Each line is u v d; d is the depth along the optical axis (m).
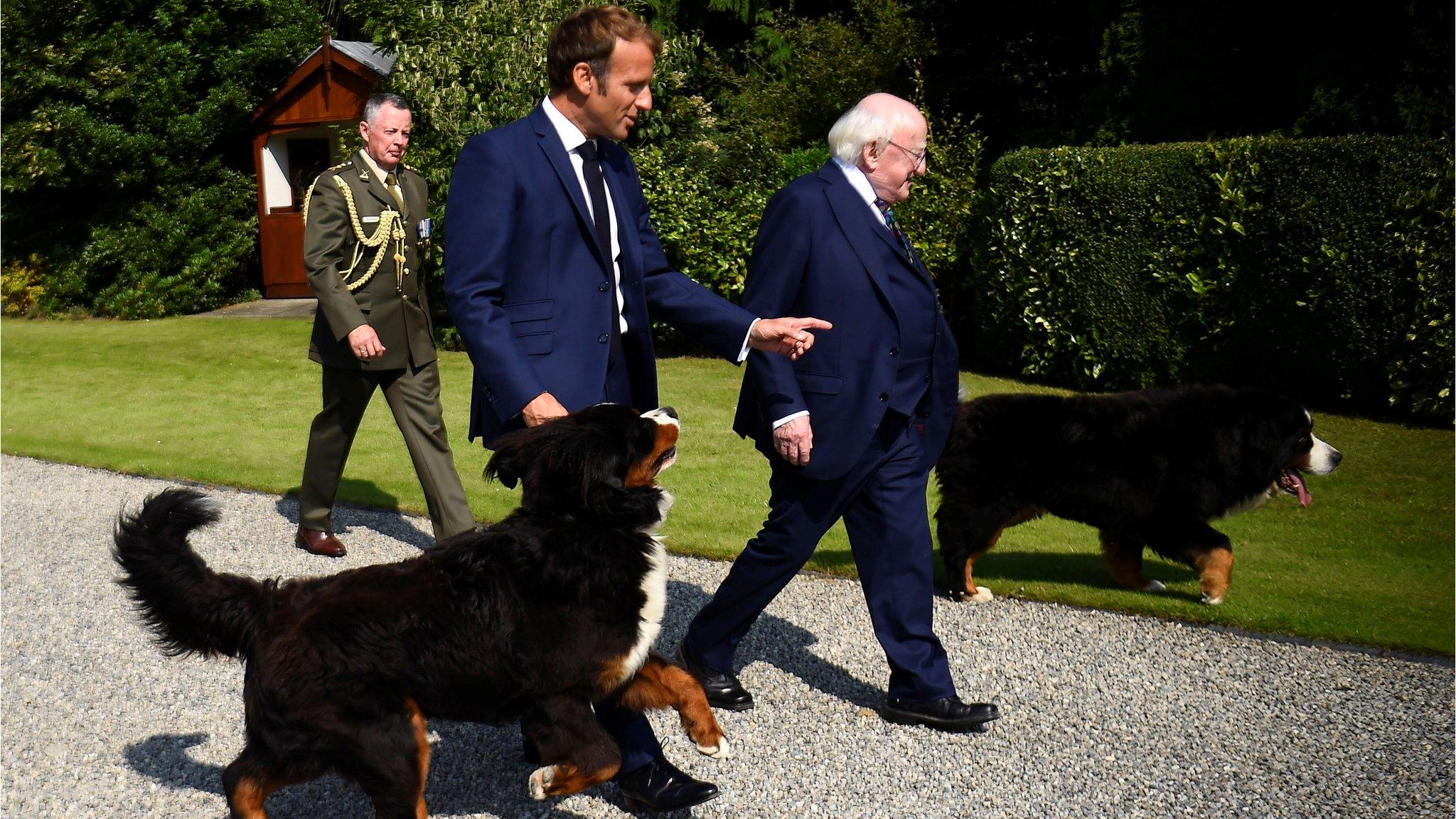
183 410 9.91
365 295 5.54
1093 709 4.16
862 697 4.25
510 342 3.08
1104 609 5.25
